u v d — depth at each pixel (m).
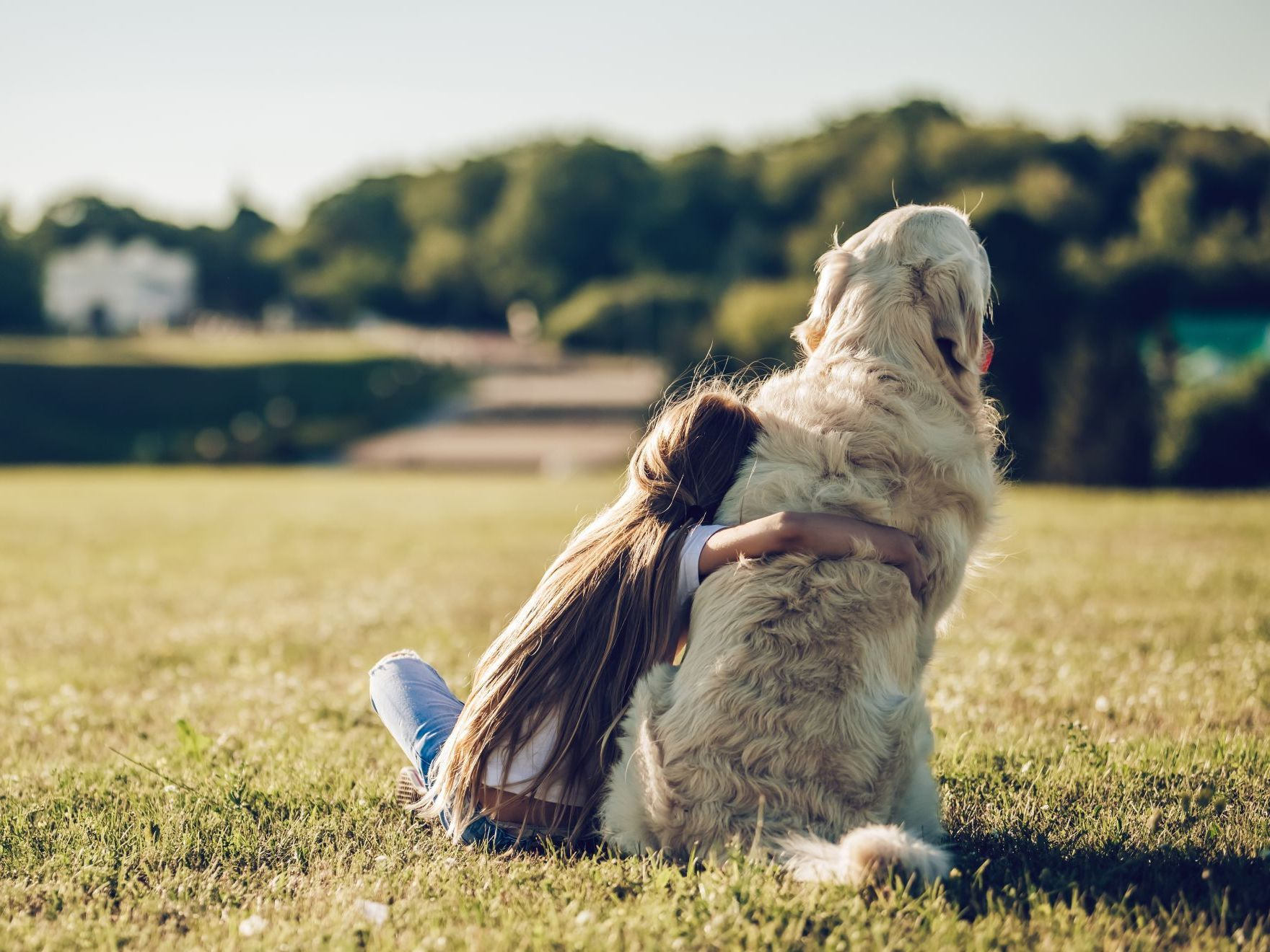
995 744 4.21
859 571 2.60
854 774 2.58
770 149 116.44
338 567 11.53
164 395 62.50
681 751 2.66
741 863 2.55
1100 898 2.62
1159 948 2.39
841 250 3.07
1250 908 2.60
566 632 2.87
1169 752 3.99
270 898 2.85
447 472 39.91
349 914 2.63
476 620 8.02
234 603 9.34
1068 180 63.62
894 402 2.80
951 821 3.32
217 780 3.88
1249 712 4.68
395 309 132.38
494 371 85.31
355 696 5.55
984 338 3.09
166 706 5.53
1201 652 5.95
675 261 114.62
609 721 2.85
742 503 2.76
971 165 66.94
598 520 3.01
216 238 141.00
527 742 2.90
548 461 43.69
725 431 2.85
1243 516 13.60
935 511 2.76
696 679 2.66
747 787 2.60
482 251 127.44
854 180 70.50
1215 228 58.38
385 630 7.69
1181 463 30.17
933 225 2.97
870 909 2.43
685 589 2.77
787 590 2.59
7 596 9.90
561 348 101.00
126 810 3.60
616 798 2.83
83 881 2.96
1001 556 3.16
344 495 22.88
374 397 67.31
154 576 11.16
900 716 2.60
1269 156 64.69
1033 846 3.07
